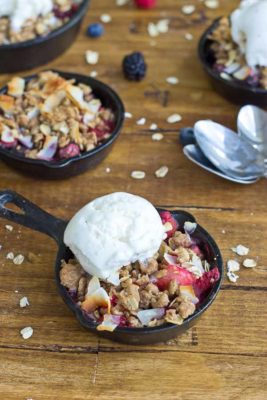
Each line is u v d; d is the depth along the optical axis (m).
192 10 0.68
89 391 0.43
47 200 0.53
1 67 0.62
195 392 0.43
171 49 0.65
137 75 0.61
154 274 0.45
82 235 0.44
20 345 0.45
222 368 0.44
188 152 0.54
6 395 0.43
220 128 0.54
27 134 0.55
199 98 0.60
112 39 0.66
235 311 0.46
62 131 0.54
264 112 0.55
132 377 0.43
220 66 0.59
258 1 0.57
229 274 0.48
